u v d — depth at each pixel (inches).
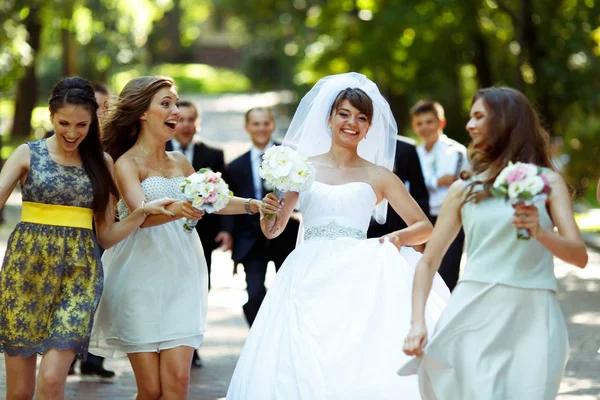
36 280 331.0
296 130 393.1
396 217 500.1
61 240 332.5
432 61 1469.0
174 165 370.9
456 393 276.7
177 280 352.8
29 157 335.3
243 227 510.3
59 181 333.7
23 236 332.8
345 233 360.5
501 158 279.1
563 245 265.1
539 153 283.0
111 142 364.5
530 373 271.4
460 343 276.7
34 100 1934.1
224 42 5492.1
